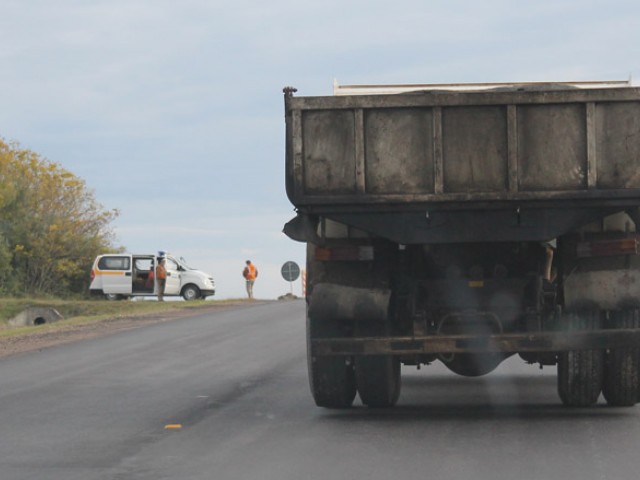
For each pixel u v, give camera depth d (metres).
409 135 13.66
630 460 11.22
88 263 90.12
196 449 12.30
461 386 18.91
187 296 74.25
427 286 14.59
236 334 31.84
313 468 10.99
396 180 13.67
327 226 14.34
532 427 13.55
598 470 10.70
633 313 13.88
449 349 13.78
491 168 13.58
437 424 13.98
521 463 11.10
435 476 10.48
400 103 13.58
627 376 14.33
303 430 13.62
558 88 15.19
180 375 21.06
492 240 13.78
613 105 13.38
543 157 13.50
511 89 15.44
